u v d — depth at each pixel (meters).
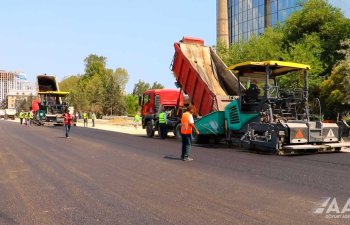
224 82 18.89
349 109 24.59
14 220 5.89
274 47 29.02
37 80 42.72
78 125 45.22
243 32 53.44
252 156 13.26
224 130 16.80
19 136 23.88
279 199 7.01
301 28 29.97
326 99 24.62
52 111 42.06
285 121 14.13
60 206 6.66
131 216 6.02
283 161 11.95
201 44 20.39
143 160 12.28
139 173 9.80
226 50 35.16
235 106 15.98
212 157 12.98
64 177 9.32
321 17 28.91
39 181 8.85
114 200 7.03
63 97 43.38
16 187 8.23
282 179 8.91
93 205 6.71
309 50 27.36
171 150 15.28
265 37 31.64
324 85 24.55
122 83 75.94
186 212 6.20
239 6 54.47
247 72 15.90
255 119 14.95
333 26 28.48
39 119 42.91
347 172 9.84
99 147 16.58
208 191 7.70
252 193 7.50
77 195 7.45
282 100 14.59
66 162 11.89
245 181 8.70
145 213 6.18
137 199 7.09
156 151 14.92
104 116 70.88
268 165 11.10
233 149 15.68
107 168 10.65
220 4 56.72
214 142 18.66
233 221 5.69
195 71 18.47
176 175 9.48
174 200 6.99
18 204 6.82
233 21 56.16
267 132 13.88
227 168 10.56
